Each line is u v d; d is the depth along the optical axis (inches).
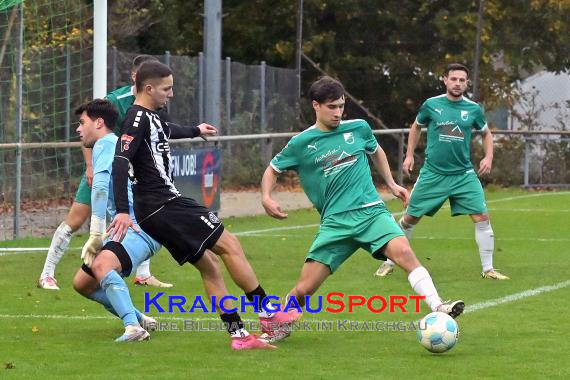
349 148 778.8
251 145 2140.7
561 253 1296.8
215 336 805.9
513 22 2412.6
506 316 883.4
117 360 715.4
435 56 2487.7
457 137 1117.7
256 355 735.1
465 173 1124.5
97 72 1202.0
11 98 1685.5
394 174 2309.3
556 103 2369.6
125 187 716.0
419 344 773.9
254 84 2167.8
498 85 2374.5
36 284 1050.1
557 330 822.5
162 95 735.7
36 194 1589.6
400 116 2561.5
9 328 832.9
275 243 1373.0
